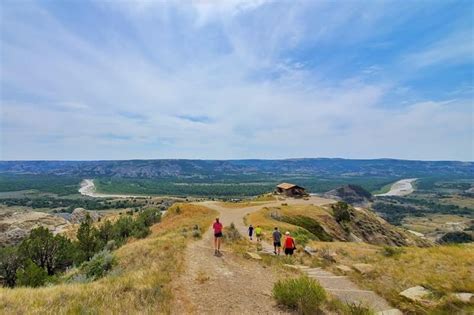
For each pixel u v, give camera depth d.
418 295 12.73
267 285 13.11
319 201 92.12
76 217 111.00
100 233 51.69
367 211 88.06
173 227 44.16
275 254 21.88
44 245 39.31
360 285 15.02
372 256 22.09
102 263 20.58
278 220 56.53
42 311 9.03
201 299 10.68
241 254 20.00
